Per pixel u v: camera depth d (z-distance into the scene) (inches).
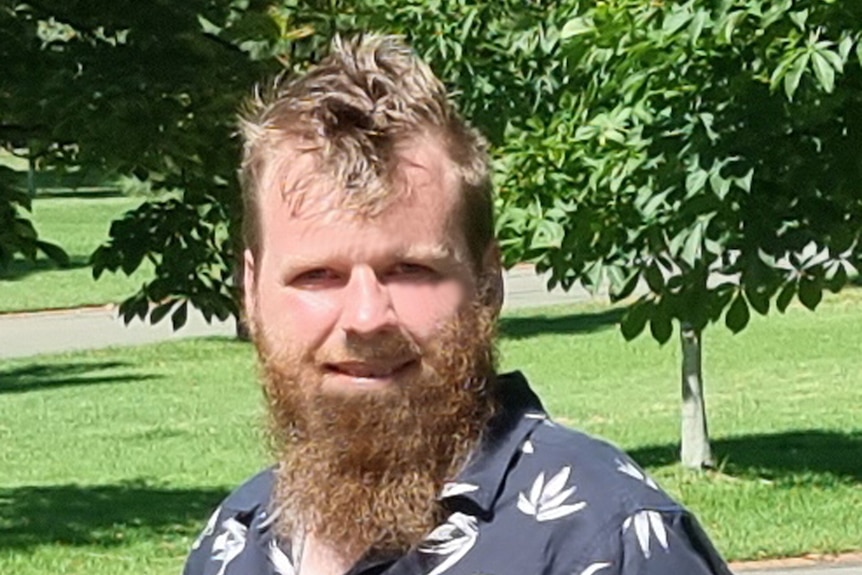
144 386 994.7
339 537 99.9
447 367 98.3
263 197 100.8
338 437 98.1
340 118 98.3
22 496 636.1
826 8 271.7
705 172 278.5
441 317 98.3
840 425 754.8
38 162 489.7
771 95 278.4
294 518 103.7
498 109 478.9
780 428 750.5
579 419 793.6
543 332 1162.6
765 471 639.8
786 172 277.7
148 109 454.6
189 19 466.3
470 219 99.6
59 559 508.4
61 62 462.0
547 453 97.7
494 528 96.4
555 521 95.3
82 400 941.8
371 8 494.9
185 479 671.8
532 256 353.4
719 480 624.4
